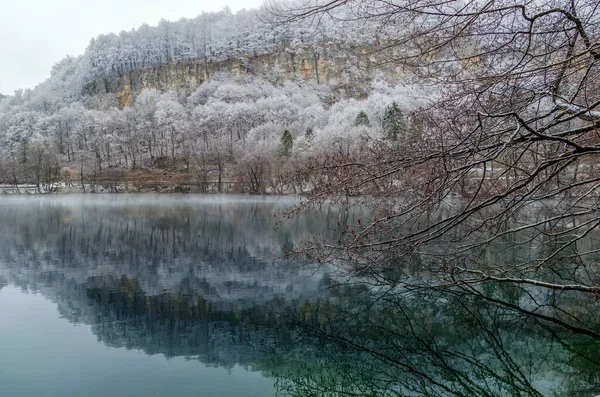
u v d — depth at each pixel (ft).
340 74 423.23
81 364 23.95
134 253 57.36
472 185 24.34
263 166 160.35
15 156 242.99
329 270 46.42
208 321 31.17
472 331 29.09
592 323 30.17
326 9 14.90
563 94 18.29
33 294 38.11
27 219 99.40
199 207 131.95
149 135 295.69
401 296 36.42
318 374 22.97
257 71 466.70
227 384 21.61
